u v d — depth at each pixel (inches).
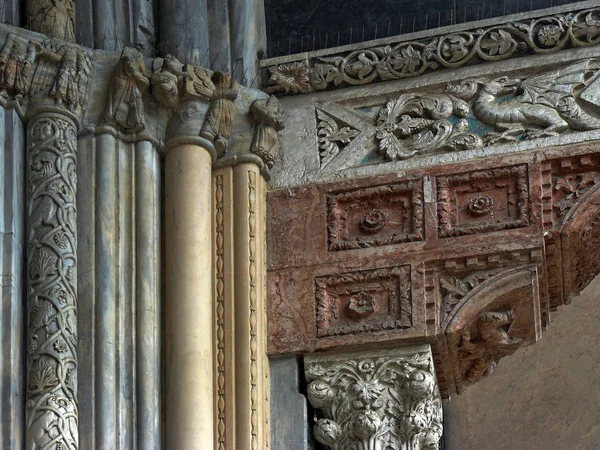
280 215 279.3
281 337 272.1
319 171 281.4
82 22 284.2
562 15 282.0
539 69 281.0
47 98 269.9
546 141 273.3
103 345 259.6
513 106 277.9
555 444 386.0
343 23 294.2
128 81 272.5
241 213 274.5
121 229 267.7
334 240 275.7
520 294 268.1
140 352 261.1
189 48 285.0
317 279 274.2
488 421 390.9
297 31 295.9
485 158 274.5
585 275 287.0
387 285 271.6
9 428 249.0
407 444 265.9
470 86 282.0
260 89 291.1
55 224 262.8
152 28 286.8
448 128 279.4
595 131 272.2
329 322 271.9
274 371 272.4
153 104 275.3
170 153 274.4
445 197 273.6
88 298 262.5
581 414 387.5
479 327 271.0
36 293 258.5
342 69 288.5
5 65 267.7
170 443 259.3
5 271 257.6
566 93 277.0
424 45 285.9
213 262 272.2
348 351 270.8
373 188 277.1
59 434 250.8
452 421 392.5
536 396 390.9
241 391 264.7
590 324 394.0
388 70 286.7
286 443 267.9
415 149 279.0
